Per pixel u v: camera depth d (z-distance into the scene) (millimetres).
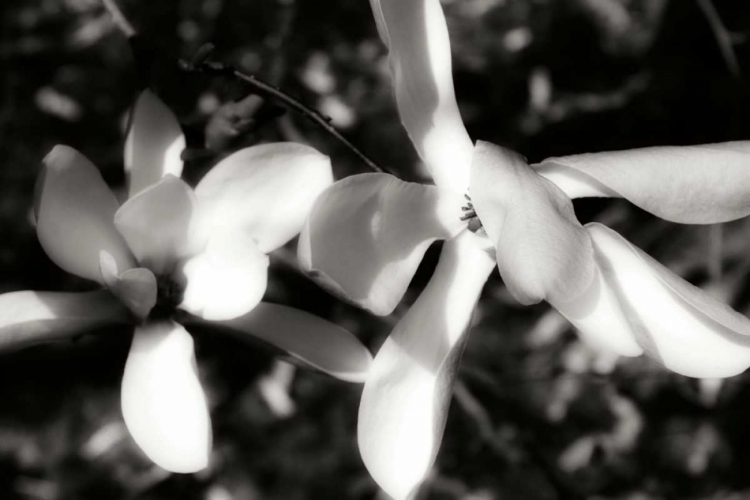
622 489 1176
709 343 693
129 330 732
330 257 667
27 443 1135
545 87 1137
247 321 710
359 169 1085
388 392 696
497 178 690
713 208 695
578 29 1158
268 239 708
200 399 690
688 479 1179
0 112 1159
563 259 653
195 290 707
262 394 1085
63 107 1144
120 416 1141
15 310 689
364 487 1156
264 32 1124
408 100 728
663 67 1093
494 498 1121
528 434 949
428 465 677
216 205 707
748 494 1176
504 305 1177
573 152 1126
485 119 1158
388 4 708
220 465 1136
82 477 1132
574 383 1132
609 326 687
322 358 708
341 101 1113
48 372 1110
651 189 687
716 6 1057
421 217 719
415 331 708
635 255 697
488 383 940
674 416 1175
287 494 1144
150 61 763
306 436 1156
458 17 1164
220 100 814
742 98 1015
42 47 1150
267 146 705
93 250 706
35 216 688
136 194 703
